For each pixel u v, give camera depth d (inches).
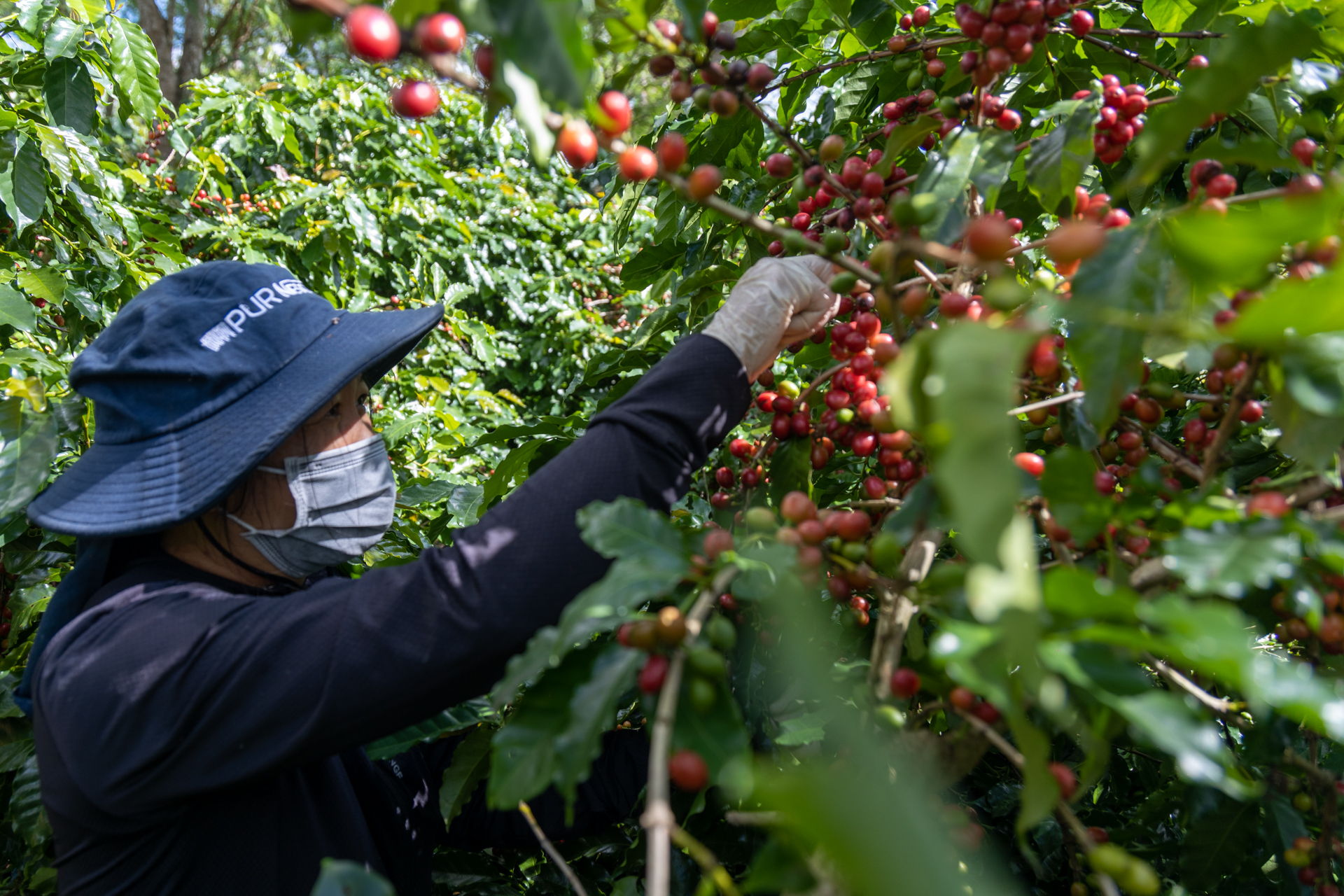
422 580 35.6
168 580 42.9
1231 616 19.3
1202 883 36.3
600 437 37.7
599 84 36.3
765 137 62.7
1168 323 19.9
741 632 40.4
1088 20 42.2
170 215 169.9
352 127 217.9
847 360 41.0
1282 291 18.1
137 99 95.2
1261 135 44.9
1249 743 32.2
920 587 26.7
